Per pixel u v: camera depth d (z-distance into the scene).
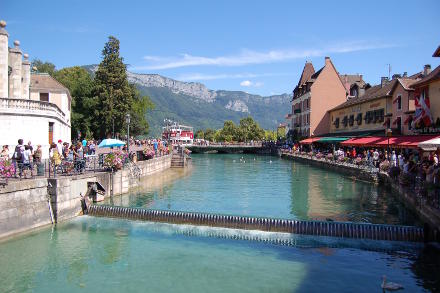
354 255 14.60
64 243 15.90
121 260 14.17
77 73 75.06
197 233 17.11
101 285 12.21
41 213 17.95
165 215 18.83
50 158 21.53
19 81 34.72
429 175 18.34
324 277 12.74
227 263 13.91
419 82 34.47
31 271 13.20
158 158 41.66
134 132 80.94
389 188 28.70
